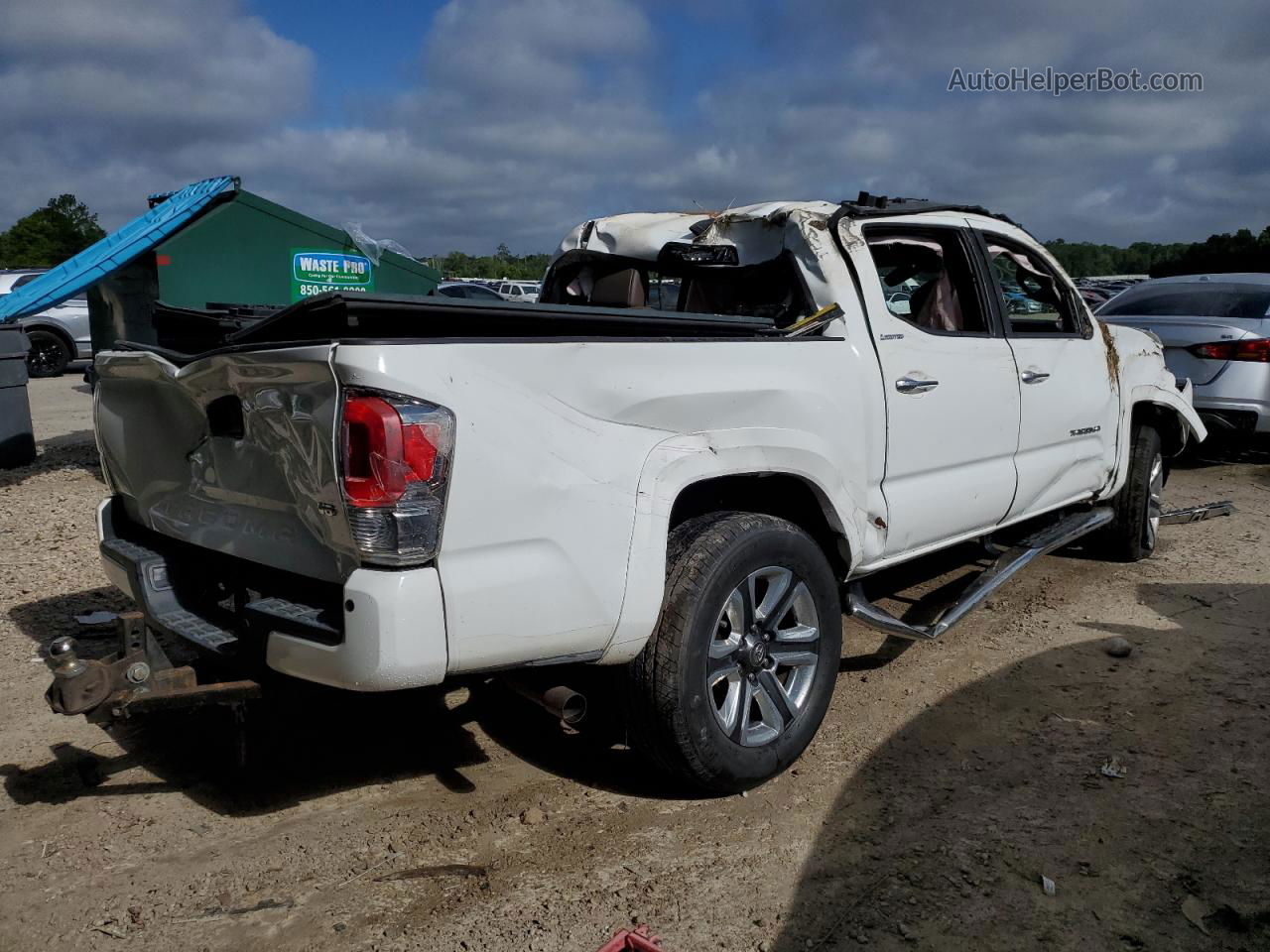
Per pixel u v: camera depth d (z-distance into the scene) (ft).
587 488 8.60
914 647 14.47
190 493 10.21
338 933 8.14
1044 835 9.50
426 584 7.71
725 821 9.81
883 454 11.75
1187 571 18.10
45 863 9.11
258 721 12.13
